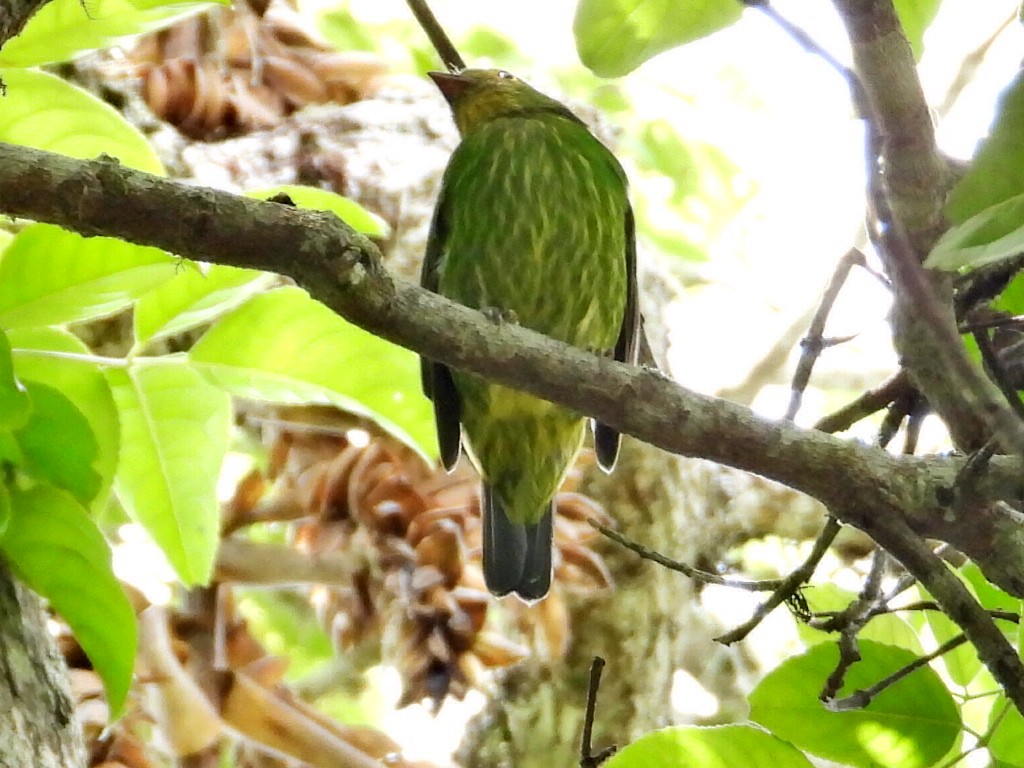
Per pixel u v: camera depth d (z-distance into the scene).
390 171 8.38
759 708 4.35
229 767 5.96
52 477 4.14
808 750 4.31
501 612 8.06
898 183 3.77
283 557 6.19
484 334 3.92
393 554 5.73
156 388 4.85
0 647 3.96
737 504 10.15
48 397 4.07
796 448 4.11
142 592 5.35
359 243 3.60
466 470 7.68
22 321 4.26
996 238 2.62
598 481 8.88
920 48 4.95
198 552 5.17
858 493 4.10
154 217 3.43
